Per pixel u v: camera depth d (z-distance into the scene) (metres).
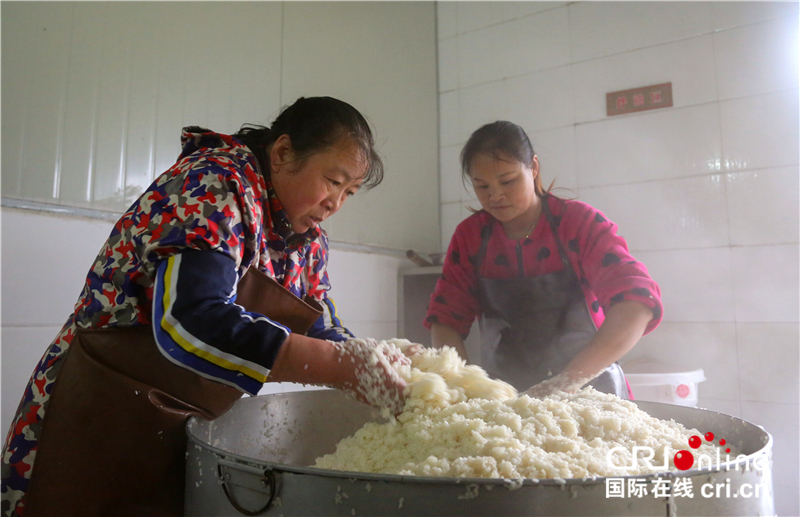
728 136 2.02
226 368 0.63
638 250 2.15
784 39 1.95
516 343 1.42
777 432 1.86
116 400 0.71
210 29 1.66
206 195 0.69
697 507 0.50
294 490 0.54
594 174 2.28
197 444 0.64
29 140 1.20
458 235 1.51
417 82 2.61
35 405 0.75
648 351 2.09
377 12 2.39
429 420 0.74
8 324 1.13
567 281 1.35
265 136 0.87
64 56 1.28
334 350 0.70
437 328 1.46
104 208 1.35
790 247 1.88
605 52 2.29
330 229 1.99
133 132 1.42
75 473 0.71
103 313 0.74
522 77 2.49
